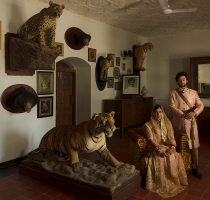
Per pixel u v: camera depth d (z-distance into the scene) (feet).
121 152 14.79
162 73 23.48
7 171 11.59
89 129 9.39
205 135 19.84
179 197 8.87
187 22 18.42
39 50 11.15
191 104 11.00
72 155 9.75
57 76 17.39
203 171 11.56
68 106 18.47
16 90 12.34
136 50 21.79
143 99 21.07
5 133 12.31
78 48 16.25
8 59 12.14
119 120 18.28
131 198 8.76
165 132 10.01
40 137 14.12
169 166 9.57
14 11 12.39
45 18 11.27
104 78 18.29
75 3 14.07
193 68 20.81
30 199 8.65
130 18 17.20
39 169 10.36
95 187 8.37
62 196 8.86
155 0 13.67
